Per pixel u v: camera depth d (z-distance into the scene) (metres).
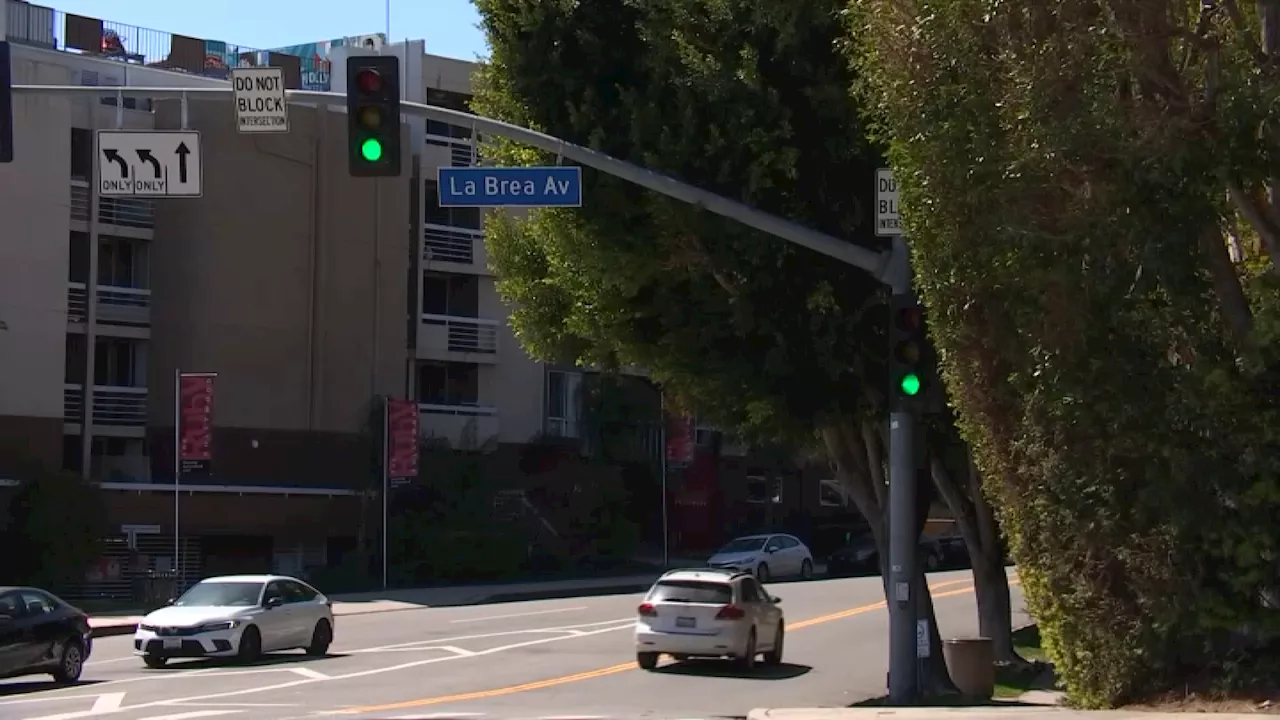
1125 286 12.00
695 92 17.72
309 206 47.66
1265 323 11.58
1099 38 11.68
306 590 26.80
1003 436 14.66
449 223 53.75
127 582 40.47
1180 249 11.52
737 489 64.75
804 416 19.11
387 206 49.94
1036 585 14.94
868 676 24.25
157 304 45.72
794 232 16.39
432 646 28.69
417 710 18.56
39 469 40.06
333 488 46.84
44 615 21.41
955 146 12.99
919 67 13.52
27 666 20.75
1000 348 14.02
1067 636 14.34
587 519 53.38
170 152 16.00
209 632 24.30
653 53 17.98
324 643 26.83
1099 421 12.70
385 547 45.22
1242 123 11.09
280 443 46.34
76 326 43.97
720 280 18.27
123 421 45.19
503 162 19.80
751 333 18.77
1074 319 12.42
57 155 42.62
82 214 44.28
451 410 52.84
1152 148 11.38
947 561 57.44
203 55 54.00
